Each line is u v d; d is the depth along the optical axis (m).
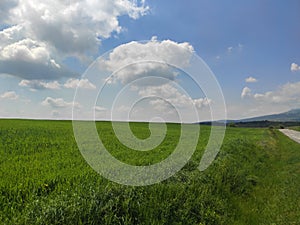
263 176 14.03
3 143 14.68
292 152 25.64
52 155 11.79
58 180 7.72
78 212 5.68
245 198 10.39
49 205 5.73
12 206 5.85
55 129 23.14
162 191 7.57
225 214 8.09
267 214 8.93
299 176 14.20
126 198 6.68
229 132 46.62
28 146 14.00
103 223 5.79
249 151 20.50
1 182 7.23
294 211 9.19
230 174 11.40
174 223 6.68
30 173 8.40
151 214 6.50
